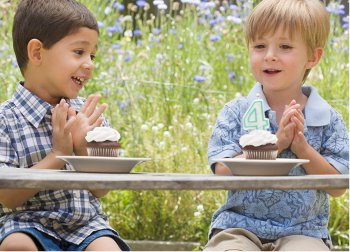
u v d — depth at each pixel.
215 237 4.02
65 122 3.92
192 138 6.71
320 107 4.22
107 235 4.07
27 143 4.14
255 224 4.02
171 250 6.08
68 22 4.19
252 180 2.96
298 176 3.17
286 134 3.86
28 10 4.28
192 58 8.12
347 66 7.59
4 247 3.81
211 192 6.39
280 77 4.16
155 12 11.09
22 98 4.25
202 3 8.55
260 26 4.16
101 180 2.91
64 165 4.09
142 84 7.56
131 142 6.74
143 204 6.30
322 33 4.29
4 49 7.42
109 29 8.08
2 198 3.87
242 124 4.09
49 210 4.09
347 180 2.99
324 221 4.15
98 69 7.71
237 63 8.21
